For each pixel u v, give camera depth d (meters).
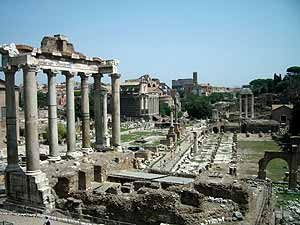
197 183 35.84
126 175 45.50
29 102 39.00
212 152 104.69
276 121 178.50
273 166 79.88
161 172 48.66
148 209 31.98
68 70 48.94
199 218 30.09
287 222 39.84
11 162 41.22
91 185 41.31
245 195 33.94
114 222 32.88
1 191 45.81
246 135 156.88
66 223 32.78
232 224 30.39
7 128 41.34
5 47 39.81
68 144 50.06
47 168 42.69
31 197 38.34
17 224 32.50
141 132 174.38
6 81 41.00
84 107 53.59
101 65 55.38
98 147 56.72
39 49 43.38
